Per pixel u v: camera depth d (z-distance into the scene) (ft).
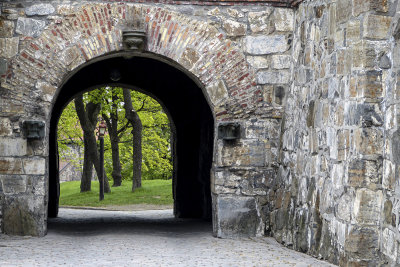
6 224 34.32
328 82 28.60
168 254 29.35
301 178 31.89
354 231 24.81
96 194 83.30
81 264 26.21
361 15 25.22
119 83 52.47
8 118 34.55
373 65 24.89
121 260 27.40
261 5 36.27
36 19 34.83
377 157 24.79
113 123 94.38
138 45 35.37
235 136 35.68
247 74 36.22
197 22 35.91
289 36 36.35
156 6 35.63
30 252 29.22
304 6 33.60
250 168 36.09
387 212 23.97
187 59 35.86
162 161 109.60
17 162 34.45
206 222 47.42
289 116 34.91
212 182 36.76
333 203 27.14
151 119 98.22
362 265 24.67
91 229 40.73
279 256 28.99
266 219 36.01
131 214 58.44
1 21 34.60
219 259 27.96
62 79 34.94
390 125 24.08
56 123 51.80
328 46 28.81
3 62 34.55
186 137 53.47
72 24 35.01
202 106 52.19
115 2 35.29
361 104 24.88
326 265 26.20
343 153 26.30
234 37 36.17
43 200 34.53
